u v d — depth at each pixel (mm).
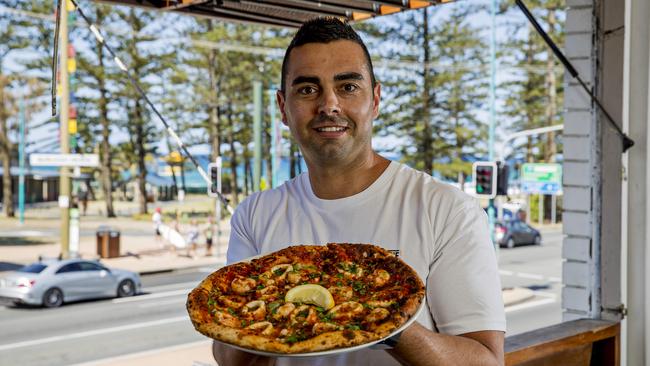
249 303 1200
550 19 30359
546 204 37500
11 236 24344
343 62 1316
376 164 1471
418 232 1360
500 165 12461
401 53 29406
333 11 3098
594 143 2930
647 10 2809
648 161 2830
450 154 30594
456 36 29234
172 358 7832
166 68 30078
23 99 32000
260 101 19594
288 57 1374
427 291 1344
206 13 3062
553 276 15672
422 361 1133
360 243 1386
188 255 19203
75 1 2547
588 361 2820
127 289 12539
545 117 32719
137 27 28984
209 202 41500
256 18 3143
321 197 1473
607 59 2904
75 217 15148
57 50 1637
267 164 32469
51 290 11445
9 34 28984
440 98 29953
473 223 1343
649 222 2840
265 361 1299
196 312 1148
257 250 1548
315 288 1216
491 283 1303
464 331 1266
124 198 43781
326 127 1332
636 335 2889
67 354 8227
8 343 8859
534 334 2652
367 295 1213
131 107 30891
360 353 1354
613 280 2914
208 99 30875
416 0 2955
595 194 2939
